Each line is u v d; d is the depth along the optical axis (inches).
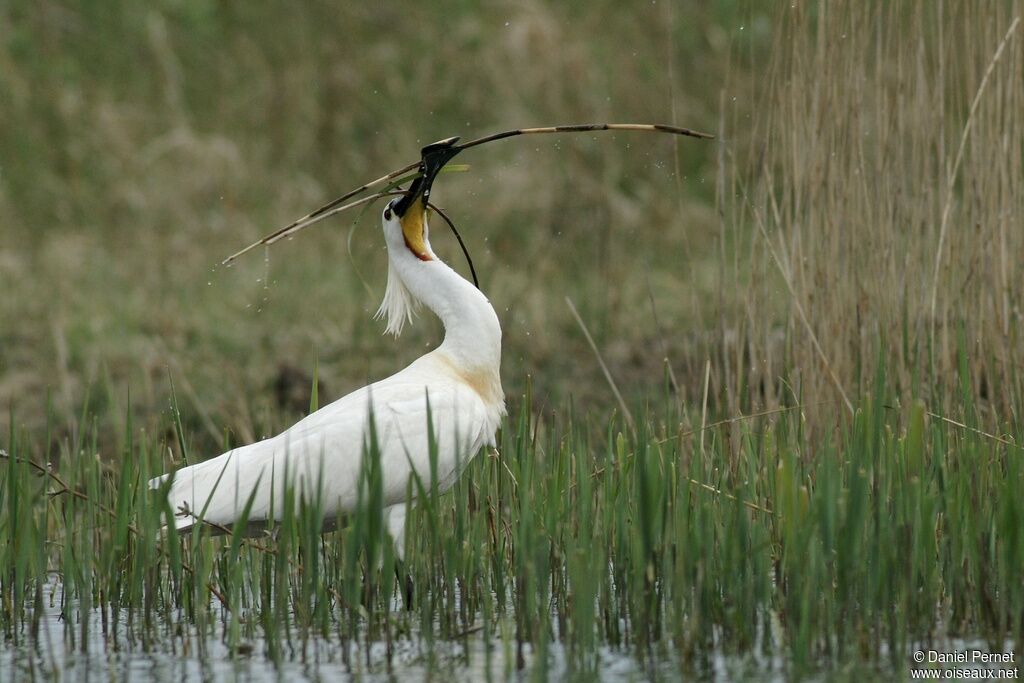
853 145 481.4
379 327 730.8
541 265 810.8
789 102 496.4
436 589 387.5
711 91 968.3
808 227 488.4
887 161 478.3
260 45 1038.4
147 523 378.3
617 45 994.7
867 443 382.9
